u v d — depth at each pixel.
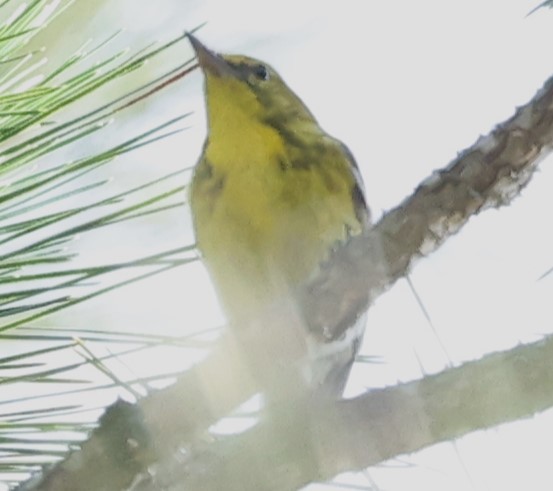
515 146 2.93
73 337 2.93
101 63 2.94
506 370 2.92
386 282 2.93
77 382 2.92
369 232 2.93
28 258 2.93
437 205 2.93
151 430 2.92
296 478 2.92
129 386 2.92
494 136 2.93
